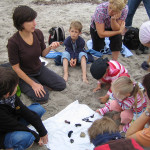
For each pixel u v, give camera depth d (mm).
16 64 2475
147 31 2641
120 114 2391
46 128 2307
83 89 2941
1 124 1820
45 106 2639
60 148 2109
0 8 5508
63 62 3242
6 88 1694
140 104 2111
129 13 4270
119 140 1322
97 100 2764
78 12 5562
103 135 1443
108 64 2527
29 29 2305
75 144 2148
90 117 2469
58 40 3107
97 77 2486
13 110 1975
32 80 2623
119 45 3316
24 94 2736
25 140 1920
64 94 2844
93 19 3377
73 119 2436
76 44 3328
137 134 1676
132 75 3254
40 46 2666
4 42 3963
